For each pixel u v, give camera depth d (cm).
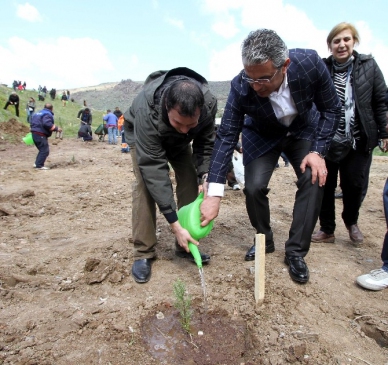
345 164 359
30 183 714
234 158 698
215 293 287
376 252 374
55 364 220
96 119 3578
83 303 278
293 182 729
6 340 237
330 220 384
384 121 350
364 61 340
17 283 310
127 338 242
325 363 221
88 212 520
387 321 256
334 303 278
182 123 235
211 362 226
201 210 271
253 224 333
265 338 242
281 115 280
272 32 233
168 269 325
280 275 307
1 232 436
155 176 273
